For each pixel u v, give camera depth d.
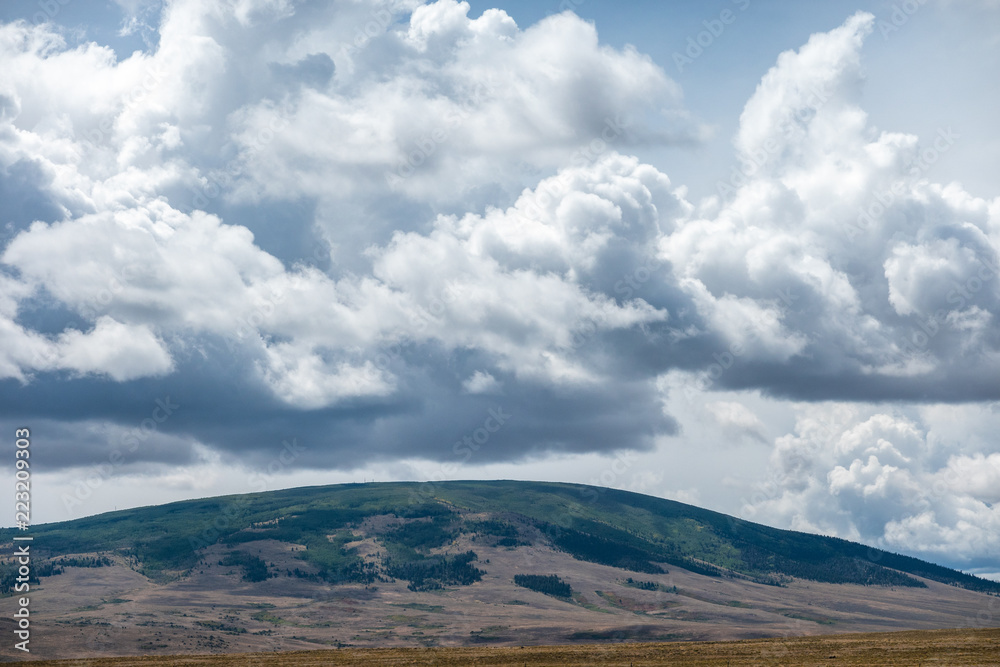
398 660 114.69
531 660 111.56
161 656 126.00
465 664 110.06
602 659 109.81
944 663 91.25
